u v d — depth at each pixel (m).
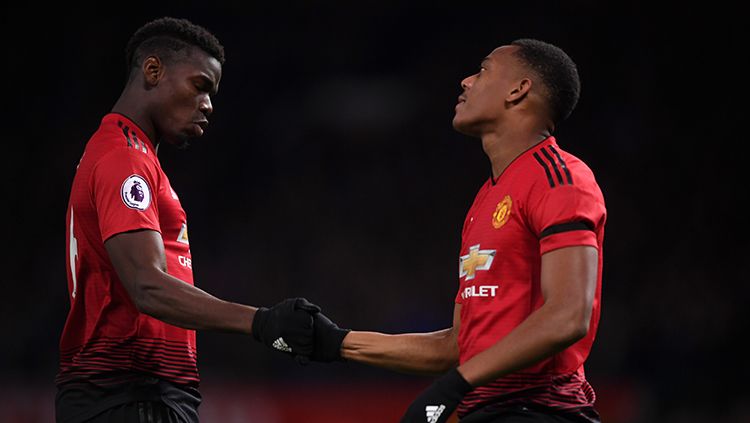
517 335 10.48
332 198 71.31
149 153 13.16
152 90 13.70
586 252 10.76
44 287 61.91
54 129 71.81
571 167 11.45
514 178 11.76
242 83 77.19
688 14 69.50
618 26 71.06
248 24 77.69
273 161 73.94
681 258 60.31
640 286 58.56
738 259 59.72
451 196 70.25
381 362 13.20
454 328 13.27
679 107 67.88
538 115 12.45
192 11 76.38
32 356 53.28
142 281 12.08
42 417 40.78
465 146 73.12
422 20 76.62
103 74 74.12
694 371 46.53
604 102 69.44
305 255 66.88
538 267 11.41
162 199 13.13
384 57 77.94
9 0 73.62
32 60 73.56
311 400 40.22
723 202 62.91
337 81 77.81
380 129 75.94
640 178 65.06
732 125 66.25
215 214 70.31
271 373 47.56
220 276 65.50
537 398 11.18
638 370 49.75
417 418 10.52
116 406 12.59
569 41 71.75
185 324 12.12
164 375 12.95
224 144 74.19
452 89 75.62
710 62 68.50
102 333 12.87
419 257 66.88
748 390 44.59
